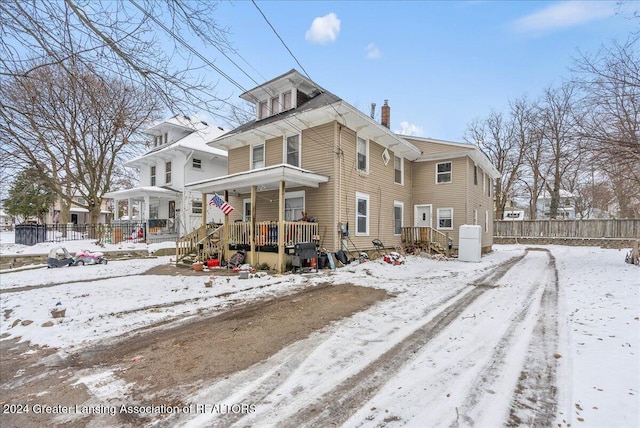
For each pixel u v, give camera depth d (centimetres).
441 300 605
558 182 2427
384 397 263
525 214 4072
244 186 1087
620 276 756
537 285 733
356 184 1166
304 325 465
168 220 1795
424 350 363
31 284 808
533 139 2230
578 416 226
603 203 2642
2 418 246
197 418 239
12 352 384
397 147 1405
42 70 337
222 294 666
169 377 310
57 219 3114
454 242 1462
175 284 778
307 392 275
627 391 254
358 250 1159
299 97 1259
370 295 654
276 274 903
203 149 1756
